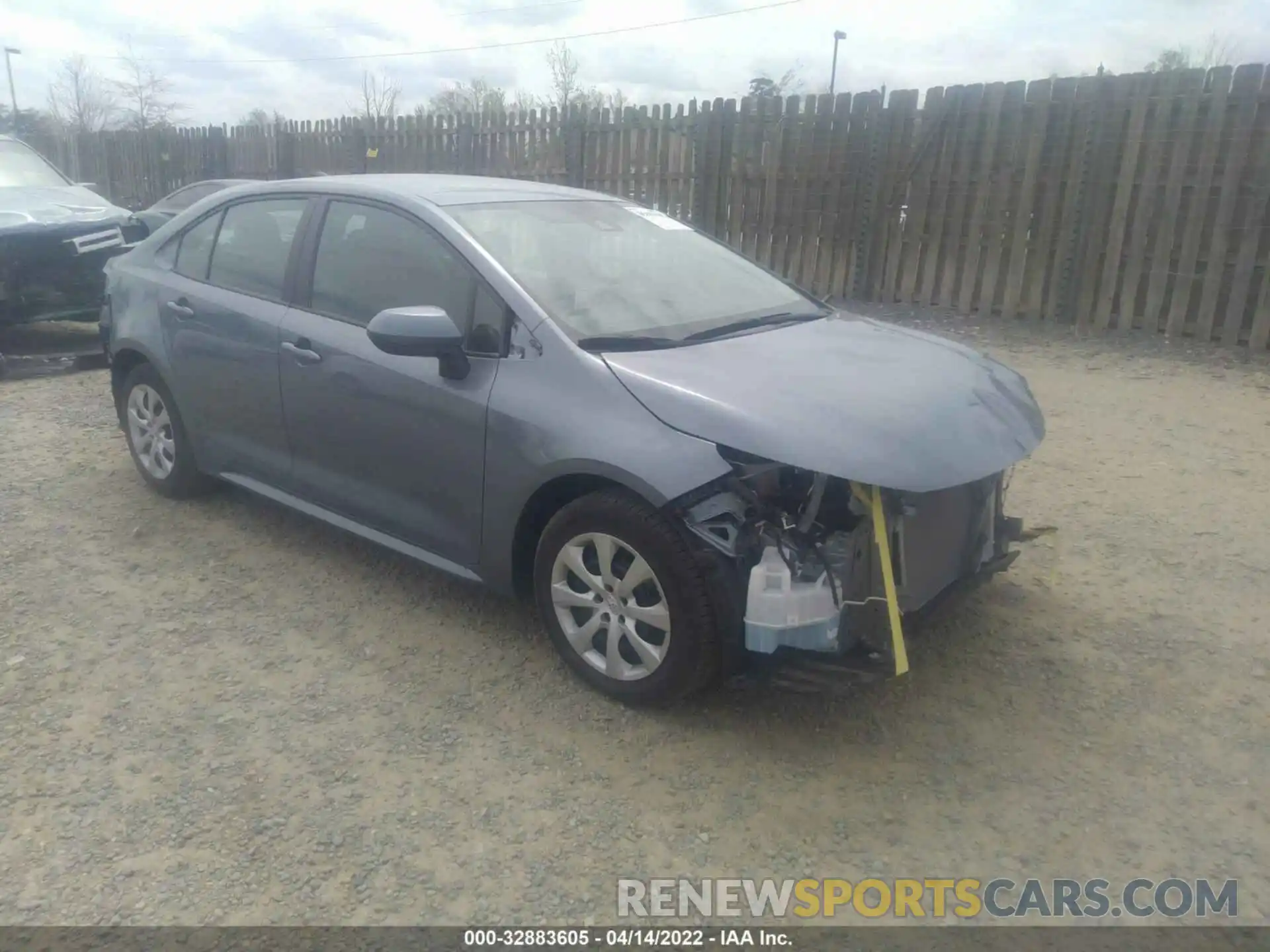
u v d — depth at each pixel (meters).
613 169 13.33
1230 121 8.57
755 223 12.00
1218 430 6.73
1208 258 8.91
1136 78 8.98
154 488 5.55
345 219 4.41
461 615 4.30
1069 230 9.62
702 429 3.23
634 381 3.43
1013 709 3.65
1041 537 4.64
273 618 4.26
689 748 3.41
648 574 3.40
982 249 10.25
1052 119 9.55
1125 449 6.38
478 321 3.83
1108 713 3.62
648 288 4.17
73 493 5.62
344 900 2.74
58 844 2.92
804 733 3.49
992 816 3.10
